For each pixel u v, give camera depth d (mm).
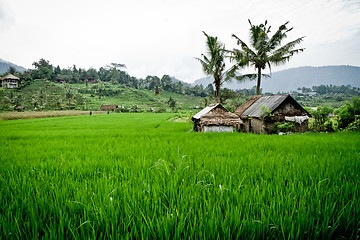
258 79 24141
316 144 7738
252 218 2182
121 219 2213
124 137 12141
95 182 3443
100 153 6590
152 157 5691
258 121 18312
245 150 6641
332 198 2566
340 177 3381
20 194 2879
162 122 35094
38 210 2555
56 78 164750
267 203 2609
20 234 1988
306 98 156875
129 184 3217
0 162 5305
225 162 4828
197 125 20297
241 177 3609
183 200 2582
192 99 168500
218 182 3303
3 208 2471
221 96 33188
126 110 106875
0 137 12594
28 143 9570
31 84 139375
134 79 197750
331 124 16453
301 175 3617
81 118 49312
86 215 2357
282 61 22516
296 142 8305
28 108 93062
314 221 2207
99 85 171375
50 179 3660
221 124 17406
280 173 3764
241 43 24078
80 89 150500
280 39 22812
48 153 6758
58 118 49344
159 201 2570
